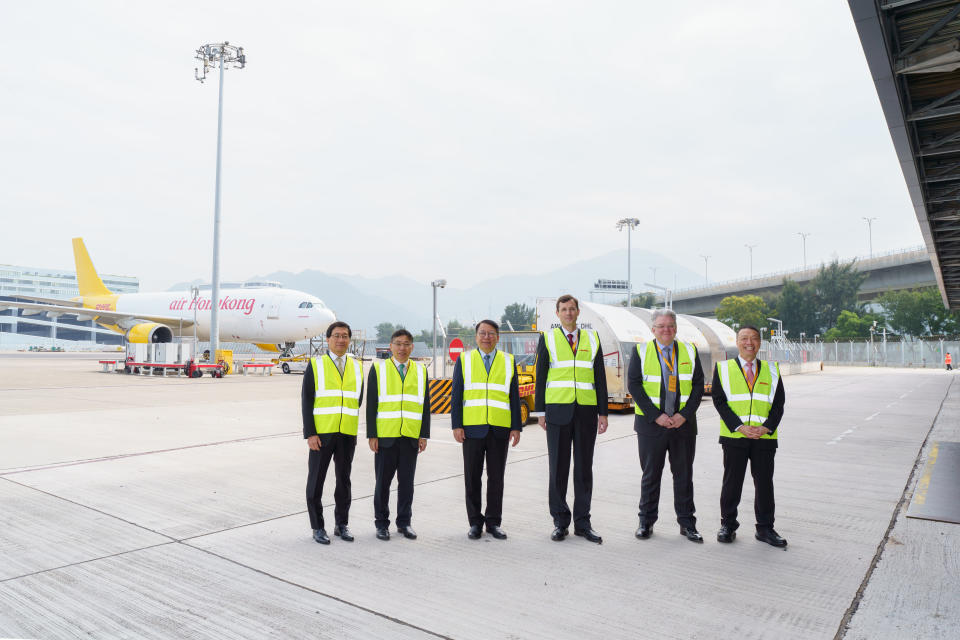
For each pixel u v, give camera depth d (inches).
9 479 300.5
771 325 3427.7
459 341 686.5
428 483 304.7
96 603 157.2
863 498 278.7
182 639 137.8
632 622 147.3
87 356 2721.5
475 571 182.7
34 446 393.7
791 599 161.6
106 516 237.1
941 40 354.6
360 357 1621.6
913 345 2471.7
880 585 171.9
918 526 232.4
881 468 350.9
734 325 3287.4
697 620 148.3
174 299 1710.1
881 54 337.1
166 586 168.9
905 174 525.7
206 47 1202.6
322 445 211.3
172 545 204.1
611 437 474.6
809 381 1342.3
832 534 222.2
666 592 166.4
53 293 6446.9
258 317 1529.3
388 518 218.7
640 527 218.7
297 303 1515.7
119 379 1096.2
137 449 386.9
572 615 151.1
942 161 540.7
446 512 251.8
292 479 305.0
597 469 345.1
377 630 142.5
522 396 533.3
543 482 310.2
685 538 217.9
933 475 329.4
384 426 215.8
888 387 1117.1
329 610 153.7
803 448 423.2
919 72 354.9
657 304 4355.3
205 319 1626.5
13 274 6186.0
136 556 192.9
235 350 2379.4
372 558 194.2
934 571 183.3
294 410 618.5
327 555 196.2
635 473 333.7
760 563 190.5
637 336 687.7
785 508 260.4
